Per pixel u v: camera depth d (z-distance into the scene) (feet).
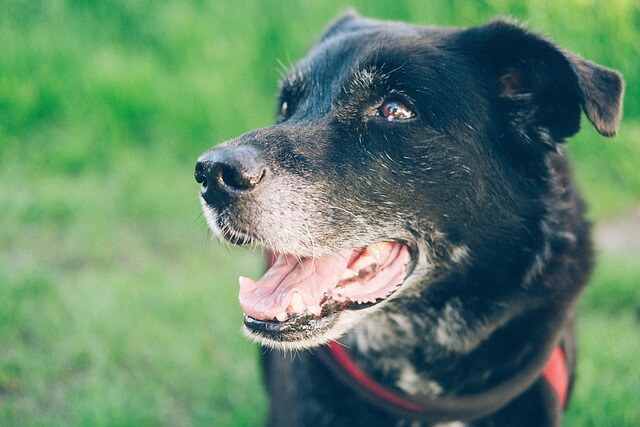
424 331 2.27
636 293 3.34
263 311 2.09
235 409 2.78
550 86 2.22
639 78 4.38
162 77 4.71
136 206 3.92
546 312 2.22
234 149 2.06
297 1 5.05
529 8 4.28
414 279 2.22
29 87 4.50
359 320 2.17
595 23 4.28
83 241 3.64
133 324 3.11
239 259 3.66
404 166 2.18
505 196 2.22
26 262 3.49
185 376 2.90
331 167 2.14
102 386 2.79
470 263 2.22
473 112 2.22
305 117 2.24
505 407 2.23
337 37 2.42
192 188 4.12
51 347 3.00
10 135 4.38
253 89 4.75
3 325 3.04
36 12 4.98
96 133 4.42
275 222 2.09
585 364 2.89
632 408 2.69
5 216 3.76
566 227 2.25
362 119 2.20
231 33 4.97
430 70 2.20
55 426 2.66
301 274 2.19
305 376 2.26
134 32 5.05
